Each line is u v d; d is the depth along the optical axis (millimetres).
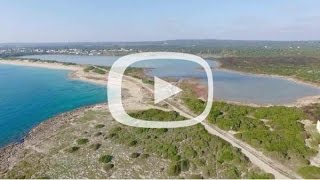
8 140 54125
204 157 43188
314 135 49188
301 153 42562
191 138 48750
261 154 43250
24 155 46625
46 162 43594
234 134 50281
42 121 65375
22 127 61500
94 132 54344
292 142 45719
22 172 40875
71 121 62438
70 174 40156
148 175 39688
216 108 65188
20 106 78875
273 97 89000
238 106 67625
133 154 44875
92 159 44219
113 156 44875
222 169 39812
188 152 44219
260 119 58250
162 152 45094
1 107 77750
